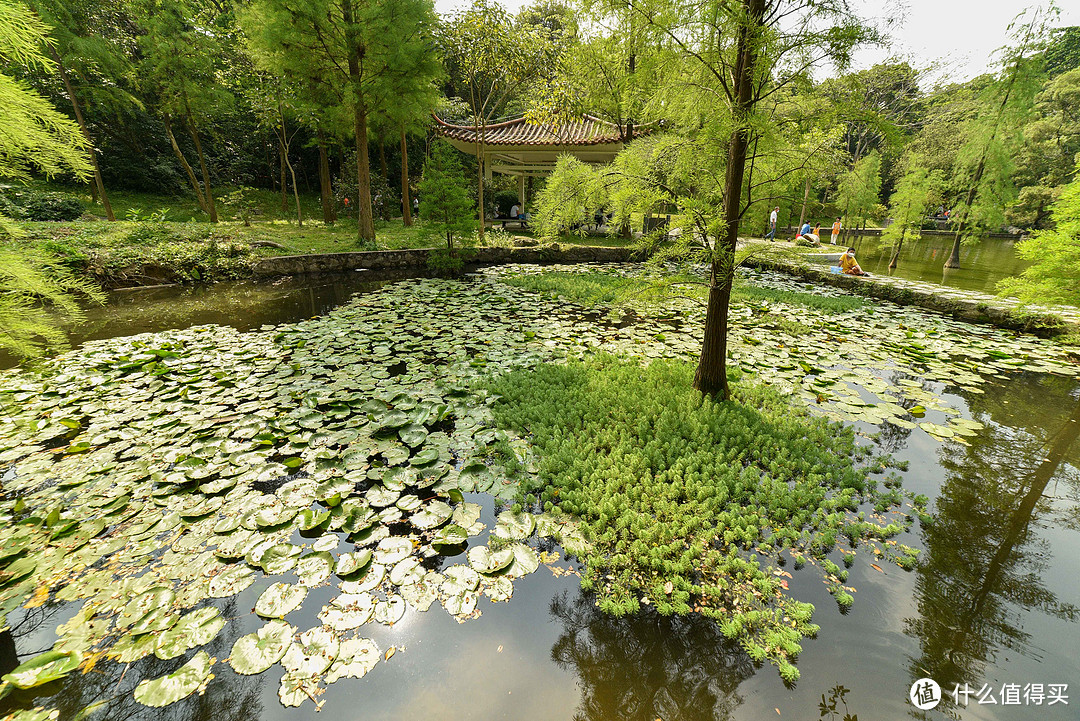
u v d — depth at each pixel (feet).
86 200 49.62
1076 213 19.39
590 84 37.42
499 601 7.97
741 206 14.52
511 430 13.55
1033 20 39.83
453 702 6.32
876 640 7.21
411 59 36.70
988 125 44.04
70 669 6.45
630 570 8.50
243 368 17.53
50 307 26.11
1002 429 14.02
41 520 9.40
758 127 11.45
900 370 18.48
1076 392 16.74
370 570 8.45
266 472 11.09
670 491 10.32
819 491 10.56
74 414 13.78
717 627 7.50
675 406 14.29
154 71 41.75
